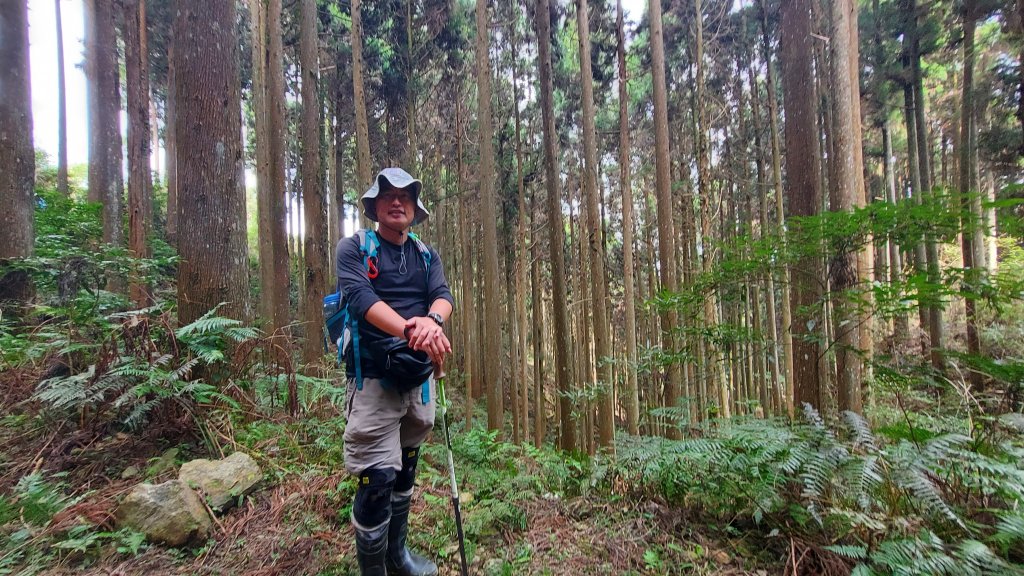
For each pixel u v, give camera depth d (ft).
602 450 13.34
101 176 34.27
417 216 7.38
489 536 8.58
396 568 7.17
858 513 6.99
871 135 48.88
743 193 52.42
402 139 53.62
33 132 20.22
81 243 21.20
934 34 35.35
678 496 9.27
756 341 12.06
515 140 52.24
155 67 47.19
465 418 44.70
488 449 13.30
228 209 13.98
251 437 11.46
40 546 7.41
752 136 49.93
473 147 54.08
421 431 7.30
